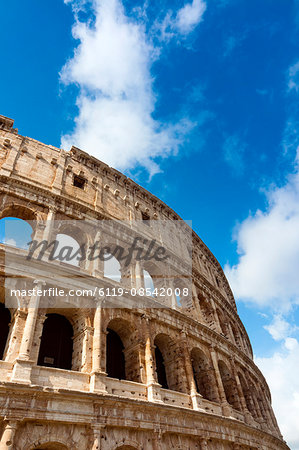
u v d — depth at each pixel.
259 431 40.44
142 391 29.06
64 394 23.05
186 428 29.44
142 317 34.16
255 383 53.75
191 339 39.09
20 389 21.58
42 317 26.91
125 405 25.95
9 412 20.75
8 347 24.86
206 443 30.42
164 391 30.66
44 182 37.72
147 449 25.81
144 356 31.66
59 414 22.48
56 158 41.34
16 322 25.44
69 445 22.30
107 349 33.03
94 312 30.39
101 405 24.73
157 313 36.00
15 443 20.56
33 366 23.86
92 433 23.23
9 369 23.00
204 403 33.78
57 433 22.33
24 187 34.72
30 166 37.88
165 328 36.38
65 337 30.39
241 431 36.78
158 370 36.12
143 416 26.81
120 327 33.88
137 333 32.72
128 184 49.34
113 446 24.03
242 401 41.44
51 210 34.88
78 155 44.84
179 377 34.34
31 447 20.98
